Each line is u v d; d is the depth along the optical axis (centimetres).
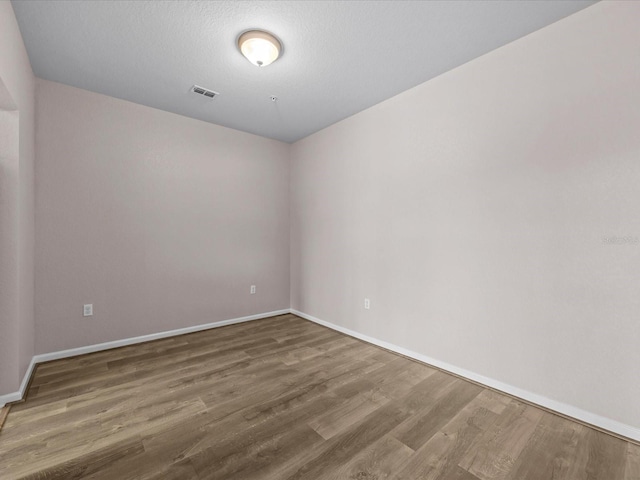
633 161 169
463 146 243
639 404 167
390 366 262
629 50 169
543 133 201
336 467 146
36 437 165
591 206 183
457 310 247
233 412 191
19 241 207
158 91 288
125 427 175
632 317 170
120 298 305
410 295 284
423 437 168
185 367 257
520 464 149
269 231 426
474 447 160
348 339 335
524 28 202
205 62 241
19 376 206
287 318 421
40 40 213
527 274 209
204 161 363
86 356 279
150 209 323
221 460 149
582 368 186
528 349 208
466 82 241
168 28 202
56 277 271
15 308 202
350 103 314
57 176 270
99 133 292
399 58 236
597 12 179
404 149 288
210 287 371
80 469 143
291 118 353
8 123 202
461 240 245
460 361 245
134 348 301
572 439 167
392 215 300
